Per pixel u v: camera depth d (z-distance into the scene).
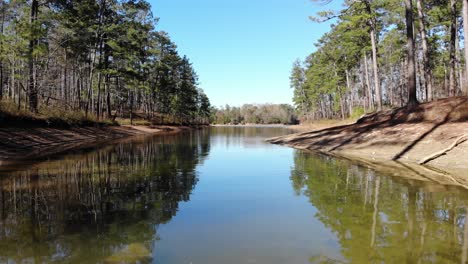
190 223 5.34
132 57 32.94
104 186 8.20
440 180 8.59
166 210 6.12
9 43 19.19
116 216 5.70
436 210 5.88
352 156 14.18
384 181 8.63
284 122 114.69
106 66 32.09
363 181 8.77
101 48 30.33
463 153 10.62
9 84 34.44
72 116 24.16
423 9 24.66
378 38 32.47
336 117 63.69
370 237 4.61
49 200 6.76
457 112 14.13
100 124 28.91
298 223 5.32
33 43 19.95
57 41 27.41
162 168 11.41
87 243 4.44
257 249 4.25
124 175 9.84
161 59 45.59
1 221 5.36
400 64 49.78
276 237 4.68
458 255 3.95
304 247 4.30
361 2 22.00
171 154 16.09
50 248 4.25
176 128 49.94
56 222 5.34
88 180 8.95
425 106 16.31
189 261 3.88
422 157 11.60
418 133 14.00
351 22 21.53
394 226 5.06
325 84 47.03
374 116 20.62
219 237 4.71
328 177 9.57
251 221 5.45
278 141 25.72
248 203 6.64
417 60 40.41
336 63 43.84
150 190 7.86
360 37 29.98
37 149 15.71
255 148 20.11
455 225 5.07
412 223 5.19
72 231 4.92
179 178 9.52
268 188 8.15
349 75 48.28
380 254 4.01
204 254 4.10
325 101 74.25
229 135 38.94
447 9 24.09
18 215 5.69
